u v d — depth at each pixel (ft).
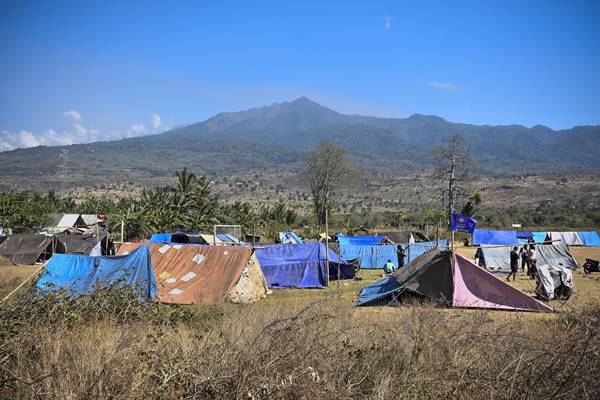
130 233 167.22
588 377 18.70
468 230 56.08
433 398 19.44
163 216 177.27
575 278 85.76
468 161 221.66
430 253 58.23
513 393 18.72
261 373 19.22
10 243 116.67
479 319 28.27
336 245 115.34
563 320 29.14
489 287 53.26
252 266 67.00
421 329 25.59
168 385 19.53
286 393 18.48
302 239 173.58
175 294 59.98
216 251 66.80
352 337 26.03
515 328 27.12
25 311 29.55
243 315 32.40
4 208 166.61
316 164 271.90
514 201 499.51
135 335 24.04
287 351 20.94
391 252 115.96
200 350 22.41
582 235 173.58
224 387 18.97
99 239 125.39
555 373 19.33
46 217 182.50
